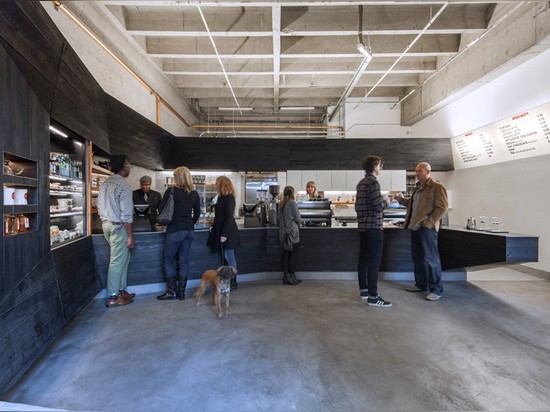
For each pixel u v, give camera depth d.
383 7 4.93
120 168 3.38
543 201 5.01
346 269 4.55
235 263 3.88
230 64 6.72
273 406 1.73
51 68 2.46
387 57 6.66
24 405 1.53
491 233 3.59
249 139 7.43
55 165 2.88
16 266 1.94
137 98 5.84
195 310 3.24
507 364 2.17
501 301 3.54
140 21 4.97
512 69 5.32
